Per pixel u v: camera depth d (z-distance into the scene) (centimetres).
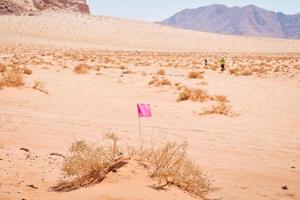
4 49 7912
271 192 709
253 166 873
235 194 679
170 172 589
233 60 6538
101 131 1152
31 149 901
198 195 595
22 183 628
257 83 2872
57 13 18188
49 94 1897
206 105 1723
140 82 2628
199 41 14425
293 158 956
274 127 1314
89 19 16388
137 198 508
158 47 12669
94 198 502
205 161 891
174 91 2200
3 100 1627
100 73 3080
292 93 2298
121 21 16625
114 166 621
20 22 14650
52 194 563
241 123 1366
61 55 6247
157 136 1120
